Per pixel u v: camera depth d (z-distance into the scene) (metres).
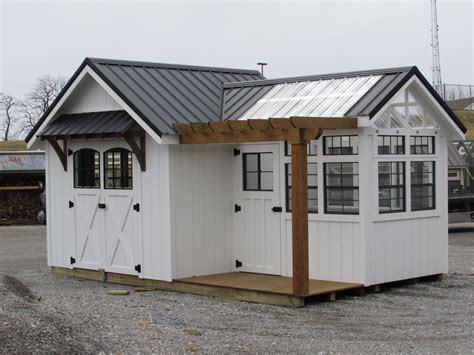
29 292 11.61
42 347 7.71
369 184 11.37
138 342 8.55
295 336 8.90
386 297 11.30
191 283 12.05
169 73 14.01
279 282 11.77
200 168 12.67
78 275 14.18
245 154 12.91
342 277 11.60
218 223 12.91
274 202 12.42
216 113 13.26
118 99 12.62
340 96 12.02
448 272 13.79
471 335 8.82
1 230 25.00
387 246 11.73
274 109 12.73
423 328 9.22
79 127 13.30
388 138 11.82
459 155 21.92
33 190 28.05
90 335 8.66
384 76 12.05
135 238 12.97
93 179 13.80
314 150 11.86
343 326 9.40
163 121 12.21
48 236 14.81
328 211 11.72
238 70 15.27
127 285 13.16
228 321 9.82
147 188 12.70
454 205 21.52
